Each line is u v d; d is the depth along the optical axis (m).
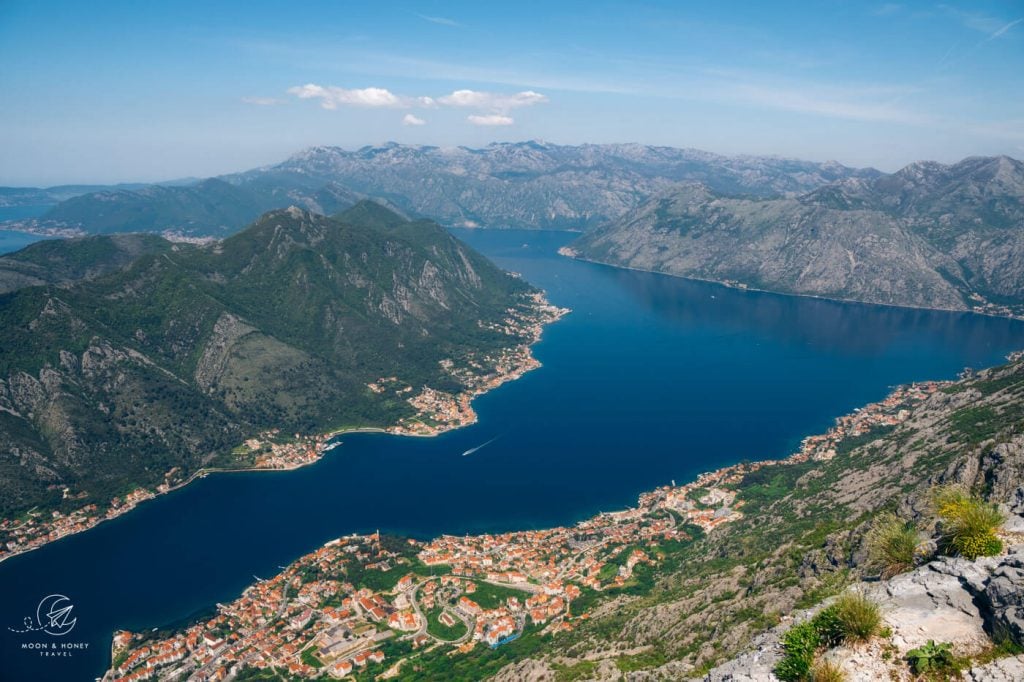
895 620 35.16
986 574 35.38
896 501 117.44
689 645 100.12
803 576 100.00
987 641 31.53
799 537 127.38
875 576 46.09
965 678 29.91
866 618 34.28
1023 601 30.84
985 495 102.69
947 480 113.44
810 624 36.69
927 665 31.11
